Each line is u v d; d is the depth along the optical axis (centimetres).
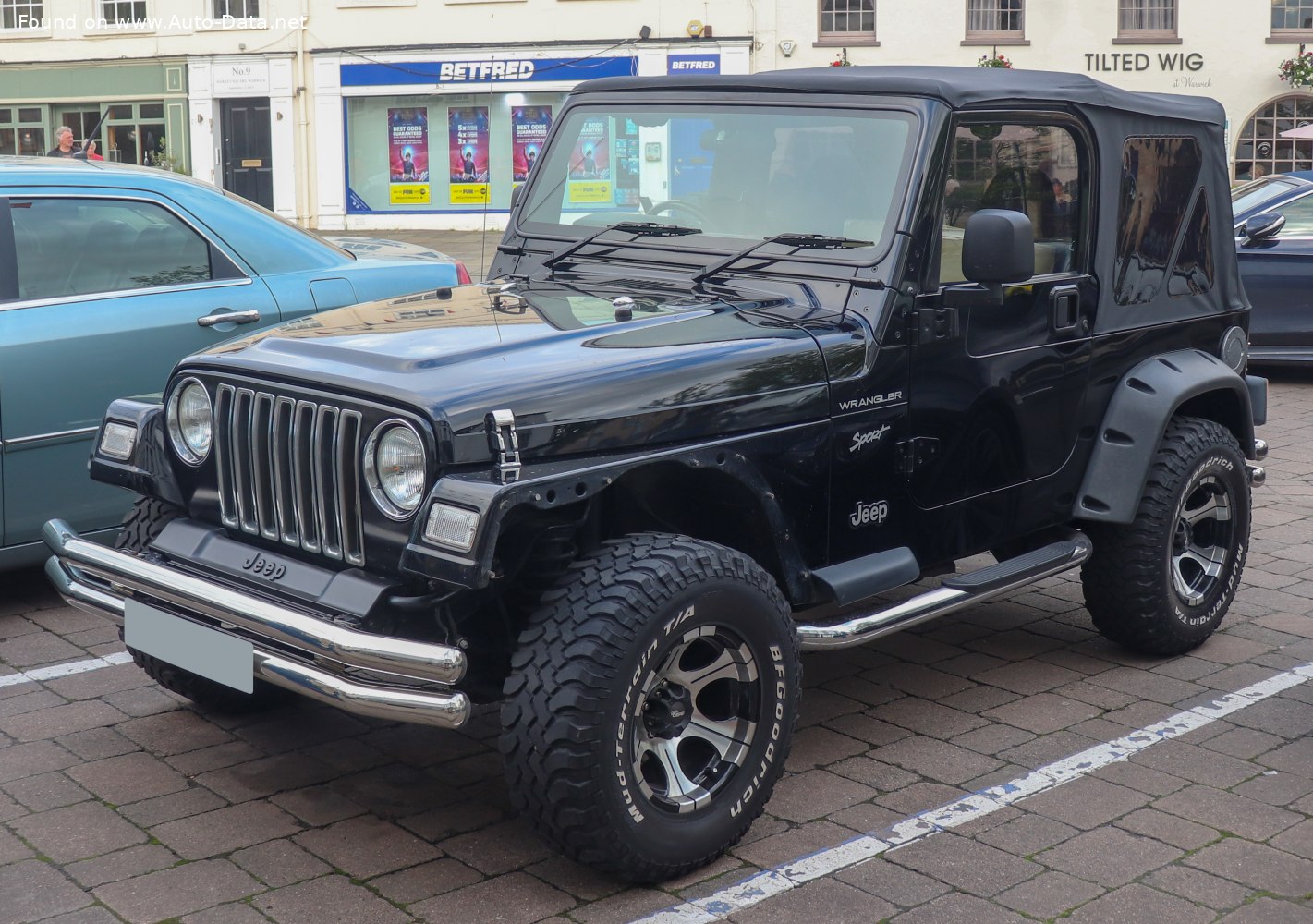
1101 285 450
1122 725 430
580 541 341
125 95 2744
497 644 351
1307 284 1027
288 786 384
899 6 2481
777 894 327
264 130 2730
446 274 632
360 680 305
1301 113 2436
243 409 345
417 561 298
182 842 350
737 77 425
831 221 396
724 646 337
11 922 311
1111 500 452
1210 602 490
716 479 354
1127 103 457
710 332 362
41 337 511
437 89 2652
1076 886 331
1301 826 363
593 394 323
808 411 363
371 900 323
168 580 334
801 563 365
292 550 338
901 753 409
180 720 430
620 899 324
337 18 2656
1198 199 496
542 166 459
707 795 332
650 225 430
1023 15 2466
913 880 334
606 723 307
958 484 410
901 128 391
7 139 2803
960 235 399
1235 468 488
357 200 2734
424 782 388
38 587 570
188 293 550
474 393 310
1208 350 506
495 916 316
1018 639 513
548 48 2602
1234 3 2416
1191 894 328
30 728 423
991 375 411
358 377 321
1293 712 441
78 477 523
